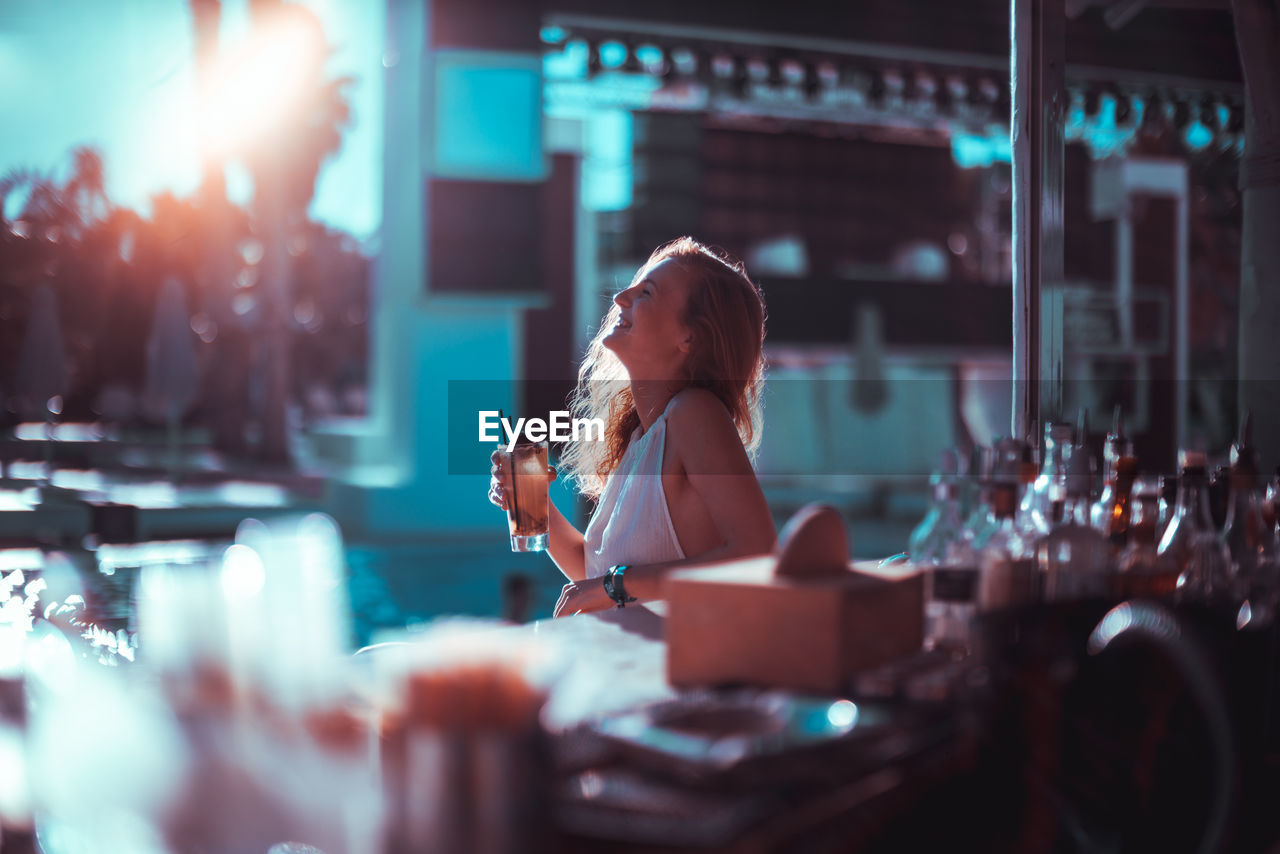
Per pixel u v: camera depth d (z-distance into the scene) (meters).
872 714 0.80
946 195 18.38
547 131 10.01
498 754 0.55
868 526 10.02
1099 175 11.09
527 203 8.72
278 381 13.59
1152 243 10.62
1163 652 0.84
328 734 0.67
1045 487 1.36
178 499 8.83
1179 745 0.83
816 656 0.86
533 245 8.77
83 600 1.60
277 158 13.41
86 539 6.29
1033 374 1.68
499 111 8.45
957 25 8.99
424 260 8.59
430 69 8.30
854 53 9.27
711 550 1.51
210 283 13.76
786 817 0.62
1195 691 0.84
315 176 13.69
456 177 8.55
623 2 8.30
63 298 13.67
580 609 1.52
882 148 18.08
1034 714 0.80
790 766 0.69
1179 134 10.09
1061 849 0.80
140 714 0.69
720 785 0.66
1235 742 0.84
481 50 8.28
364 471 10.60
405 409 9.55
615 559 1.64
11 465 10.74
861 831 0.65
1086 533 1.20
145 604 0.76
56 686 0.77
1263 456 1.81
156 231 14.59
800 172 17.83
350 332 22.44
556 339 9.98
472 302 8.71
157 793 0.63
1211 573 1.23
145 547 6.14
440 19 8.21
